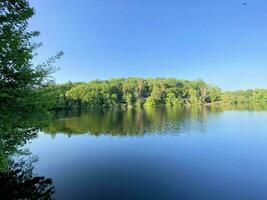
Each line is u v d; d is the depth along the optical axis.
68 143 24.17
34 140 25.64
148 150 21.22
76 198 11.51
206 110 72.25
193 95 116.19
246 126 34.53
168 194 12.16
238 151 20.50
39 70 10.22
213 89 124.50
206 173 15.22
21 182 13.17
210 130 31.30
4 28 8.07
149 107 96.44
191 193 12.30
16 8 8.46
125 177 14.59
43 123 10.53
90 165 16.92
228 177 14.53
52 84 10.98
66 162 17.59
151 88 114.94
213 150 20.97
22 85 9.31
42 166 16.41
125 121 42.16
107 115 56.09
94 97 90.25
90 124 37.94
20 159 17.86
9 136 8.94
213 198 11.73
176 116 51.56
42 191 12.16
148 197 11.78
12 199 11.10
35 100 9.65
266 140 24.78
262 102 116.88
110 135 28.31
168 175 14.95
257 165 16.67
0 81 8.56
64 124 38.16
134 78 120.19
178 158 18.67
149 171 15.67
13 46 8.24
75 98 84.62
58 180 13.85
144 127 34.28
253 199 11.60
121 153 20.27
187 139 25.77
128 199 11.52
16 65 8.66
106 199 11.36
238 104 109.88
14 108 9.19
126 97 104.38
